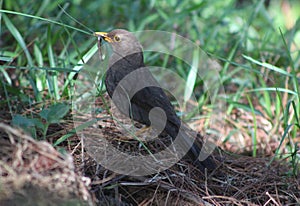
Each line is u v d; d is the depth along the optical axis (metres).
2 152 8.05
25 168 7.74
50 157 7.73
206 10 16.55
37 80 11.50
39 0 14.16
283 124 11.72
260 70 13.50
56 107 9.30
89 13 14.71
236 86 13.62
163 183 8.99
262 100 12.71
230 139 11.83
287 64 13.67
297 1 18.47
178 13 14.66
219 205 9.09
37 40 12.16
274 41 15.08
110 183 8.80
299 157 10.58
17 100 10.65
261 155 11.10
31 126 9.17
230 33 15.08
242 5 17.39
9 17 13.23
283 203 9.47
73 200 7.73
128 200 8.84
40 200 7.66
